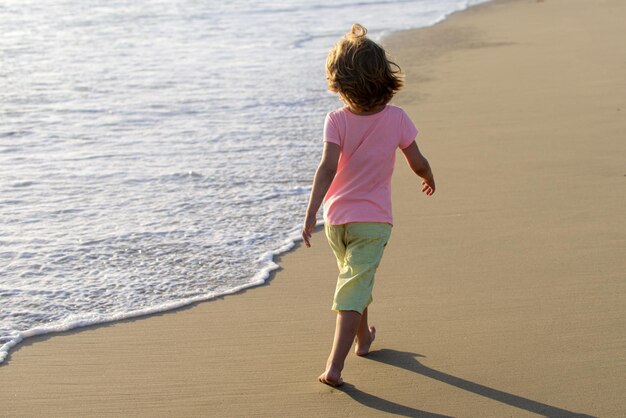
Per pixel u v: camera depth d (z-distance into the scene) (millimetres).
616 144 8031
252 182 7438
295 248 5855
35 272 5508
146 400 3861
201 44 16203
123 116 10133
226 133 9211
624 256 5324
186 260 5676
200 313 4820
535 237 5746
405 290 4973
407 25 18688
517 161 7637
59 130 9469
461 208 6438
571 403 3684
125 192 7199
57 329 4633
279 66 13555
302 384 3969
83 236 6164
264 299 4996
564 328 4395
